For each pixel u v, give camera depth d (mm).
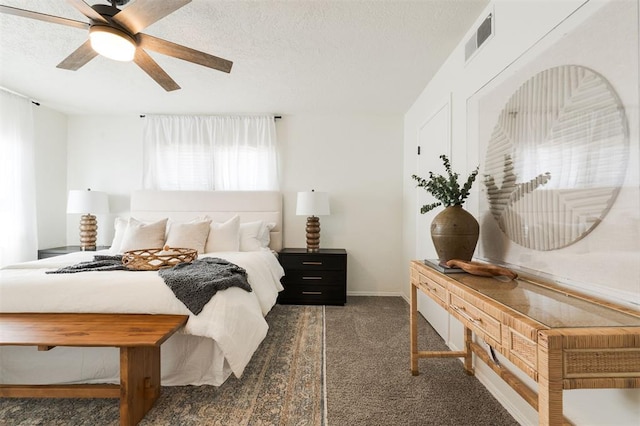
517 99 1473
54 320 1565
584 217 1084
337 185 3873
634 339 725
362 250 3863
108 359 1737
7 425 1443
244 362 1654
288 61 2500
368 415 1511
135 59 1959
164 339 1397
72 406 1587
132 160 3918
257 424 1450
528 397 1229
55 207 3758
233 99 3354
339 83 2920
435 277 1499
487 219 1752
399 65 2551
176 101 3424
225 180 3838
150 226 2910
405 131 3787
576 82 1122
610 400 999
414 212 3334
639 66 896
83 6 1469
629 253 931
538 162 1320
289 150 3891
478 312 1065
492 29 1727
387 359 2098
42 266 2264
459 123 2188
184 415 1511
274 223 3680
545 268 1288
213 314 1621
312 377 1862
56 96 3312
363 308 3262
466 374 1900
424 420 1475
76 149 3918
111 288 1693
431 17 1911
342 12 1874
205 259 2307
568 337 714
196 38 2170
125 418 1393
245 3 1796
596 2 1040
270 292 2453
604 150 1007
